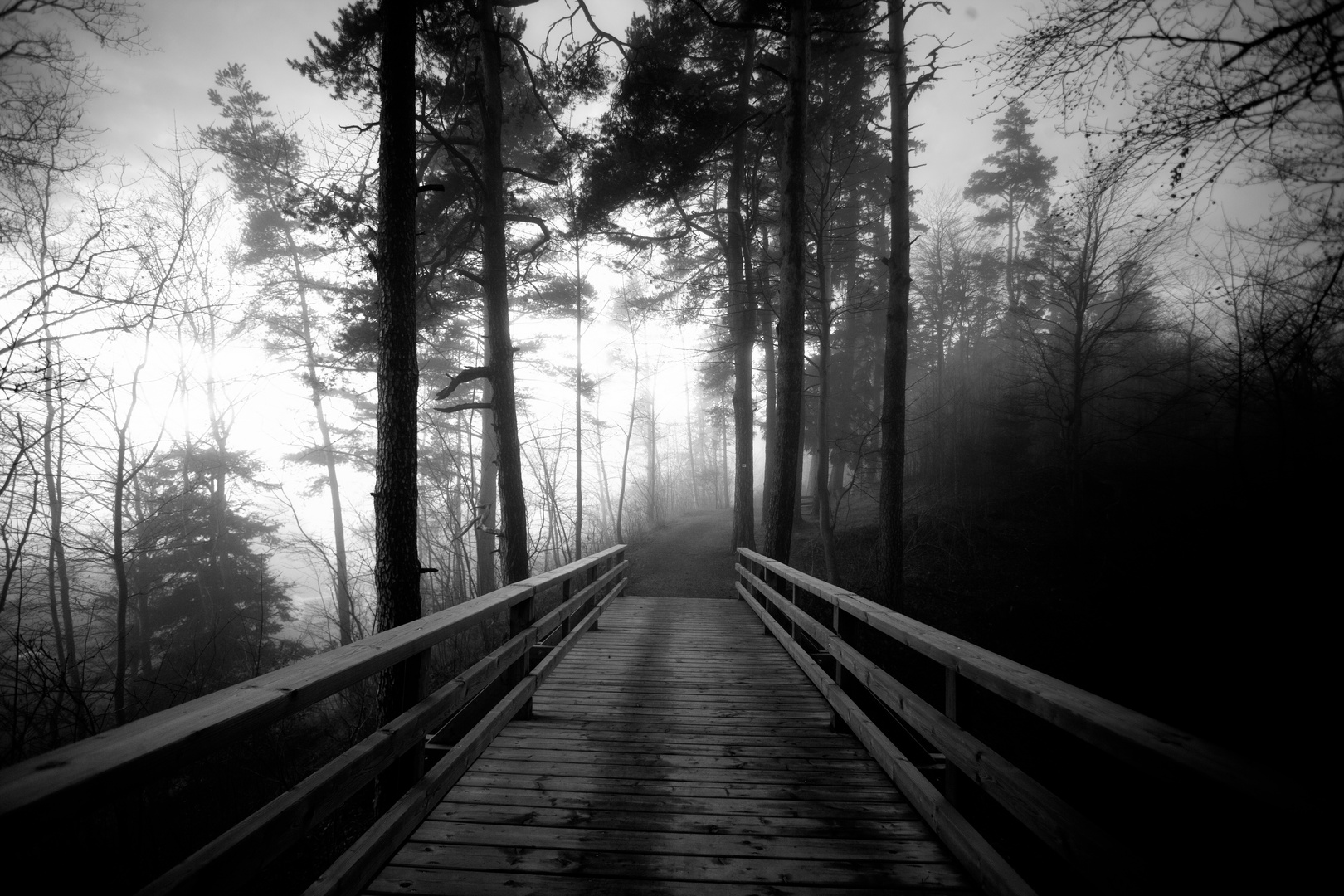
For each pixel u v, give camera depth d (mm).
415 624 2811
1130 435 16922
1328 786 1060
